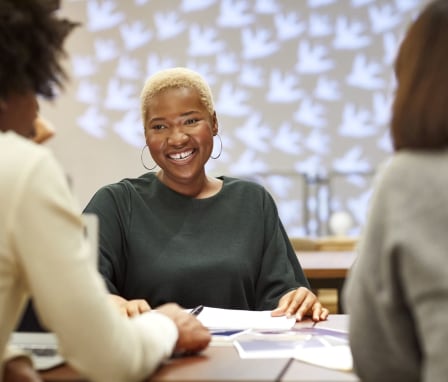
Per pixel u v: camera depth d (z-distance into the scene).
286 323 1.42
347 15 5.44
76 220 0.90
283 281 1.75
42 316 0.90
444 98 0.84
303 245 3.59
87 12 5.66
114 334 0.91
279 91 5.53
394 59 0.96
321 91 5.49
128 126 5.66
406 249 0.81
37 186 0.87
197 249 1.72
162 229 1.74
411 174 0.85
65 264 0.87
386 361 0.88
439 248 0.80
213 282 1.69
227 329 1.37
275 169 5.55
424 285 0.80
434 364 0.78
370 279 0.86
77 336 0.88
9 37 0.94
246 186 1.86
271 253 1.80
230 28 5.56
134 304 1.44
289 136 5.53
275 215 1.86
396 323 0.86
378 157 5.44
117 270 1.72
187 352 1.15
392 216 0.84
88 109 5.68
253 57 5.55
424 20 0.89
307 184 5.49
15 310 0.93
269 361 1.09
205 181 1.85
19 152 0.89
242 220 1.79
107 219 1.73
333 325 1.42
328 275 2.46
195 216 1.77
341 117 5.48
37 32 0.97
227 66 5.57
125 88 5.67
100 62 5.67
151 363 0.99
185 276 1.68
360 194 5.45
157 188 1.81
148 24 5.64
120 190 1.79
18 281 0.91
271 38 5.52
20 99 0.97
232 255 1.72
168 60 5.63
